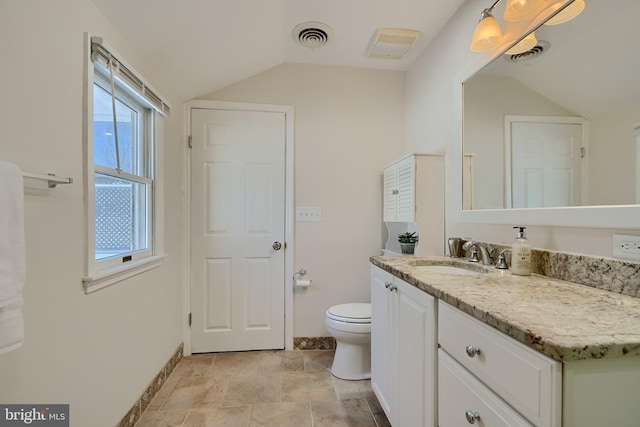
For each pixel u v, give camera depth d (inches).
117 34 53.1
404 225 93.6
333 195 95.1
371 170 96.6
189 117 88.7
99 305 48.1
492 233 58.0
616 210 35.6
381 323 60.4
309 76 94.1
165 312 75.5
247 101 91.6
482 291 37.3
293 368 82.0
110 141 55.6
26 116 34.2
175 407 64.8
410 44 81.7
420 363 43.6
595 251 39.4
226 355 89.6
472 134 62.7
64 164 40.3
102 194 52.9
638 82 34.0
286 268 93.4
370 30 76.4
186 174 88.4
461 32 66.9
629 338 23.1
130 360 57.9
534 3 46.2
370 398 68.3
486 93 58.7
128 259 59.1
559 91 43.7
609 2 37.3
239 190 91.4
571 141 42.1
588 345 22.0
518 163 51.1
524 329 24.8
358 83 96.0
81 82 43.6
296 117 93.8
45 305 37.2
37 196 36.0
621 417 23.1
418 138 88.2
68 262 41.1
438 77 76.7
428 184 72.6
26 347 34.5
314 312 94.5
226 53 75.4
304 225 94.0
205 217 89.9
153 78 68.8
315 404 66.0
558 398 22.3
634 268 34.3
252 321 92.3
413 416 45.8
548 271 45.8
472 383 32.2
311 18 71.8
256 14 66.2
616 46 36.3
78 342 43.1
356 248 96.0
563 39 43.2
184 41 64.3
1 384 31.8
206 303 90.2
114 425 52.4
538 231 48.3
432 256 70.0
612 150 36.7
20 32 33.3
